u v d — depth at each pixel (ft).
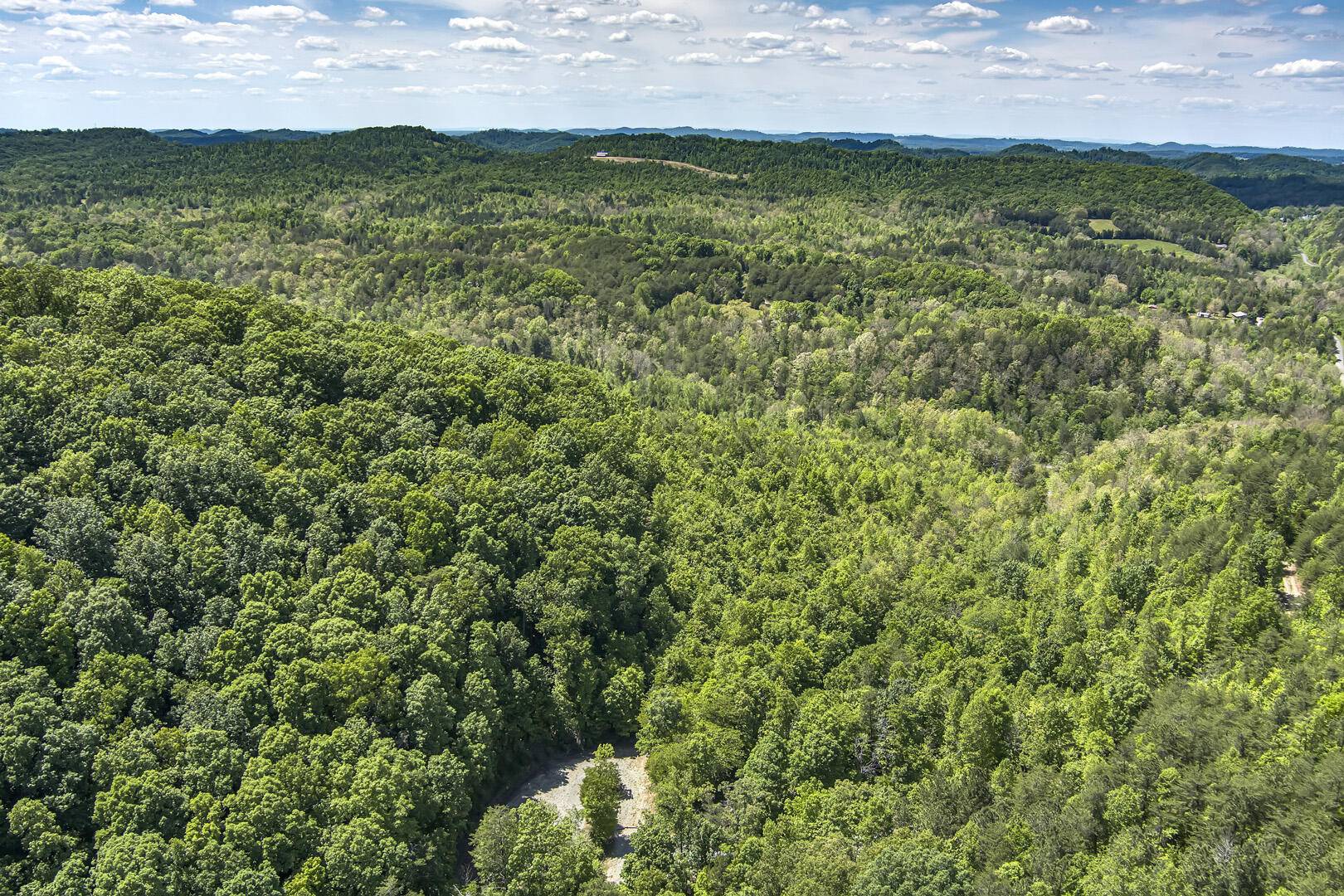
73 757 278.05
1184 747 327.47
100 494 364.17
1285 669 370.53
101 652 302.45
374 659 338.54
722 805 341.82
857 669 405.18
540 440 520.01
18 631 295.89
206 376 466.29
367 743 321.73
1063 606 454.81
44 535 335.47
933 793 326.24
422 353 584.81
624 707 403.75
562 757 403.34
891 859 272.92
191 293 580.71
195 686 313.53
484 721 354.74
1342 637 380.58
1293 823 277.03
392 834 300.61
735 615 443.73
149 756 285.02
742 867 305.32
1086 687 401.90
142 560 337.72
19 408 387.55
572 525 458.09
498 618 415.85
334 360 525.34
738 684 389.80
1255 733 326.44
